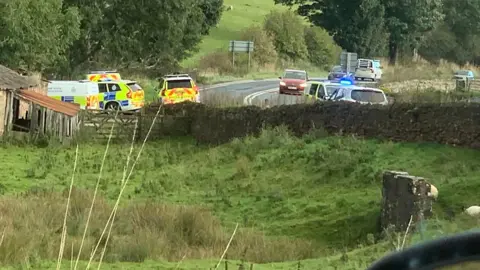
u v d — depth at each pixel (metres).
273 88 128.75
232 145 66.12
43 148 74.31
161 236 34.50
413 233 33.66
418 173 48.44
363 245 35.88
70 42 110.69
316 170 53.81
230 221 44.09
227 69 161.38
